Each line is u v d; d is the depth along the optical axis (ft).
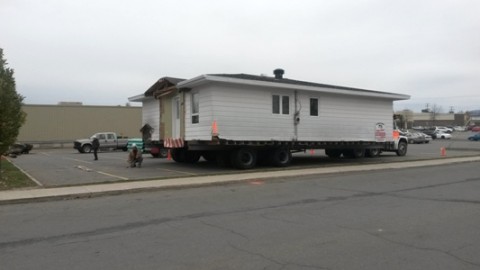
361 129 75.46
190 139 61.46
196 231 24.41
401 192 39.68
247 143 59.47
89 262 18.71
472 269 17.47
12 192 38.42
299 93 66.23
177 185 43.16
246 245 21.27
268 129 62.18
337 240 22.13
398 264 18.11
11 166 64.18
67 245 21.57
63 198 36.88
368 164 68.54
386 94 77.92
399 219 27.32
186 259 19.03
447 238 22.40
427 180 49.29
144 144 73.61
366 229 24.58
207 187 44.14
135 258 19.25
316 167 62.75
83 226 26.00
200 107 59.31
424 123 514.27
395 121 93.40
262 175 51.96
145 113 76.95
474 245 21.03
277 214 29.32
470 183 46.29
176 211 30.73
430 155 93.71
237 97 59.06
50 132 161.99
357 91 72.84
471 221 26.61
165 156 85.15
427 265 17.97
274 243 21.61
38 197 35.99
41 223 27.02
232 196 37.86
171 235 23.52
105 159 84.02
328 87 70.69
